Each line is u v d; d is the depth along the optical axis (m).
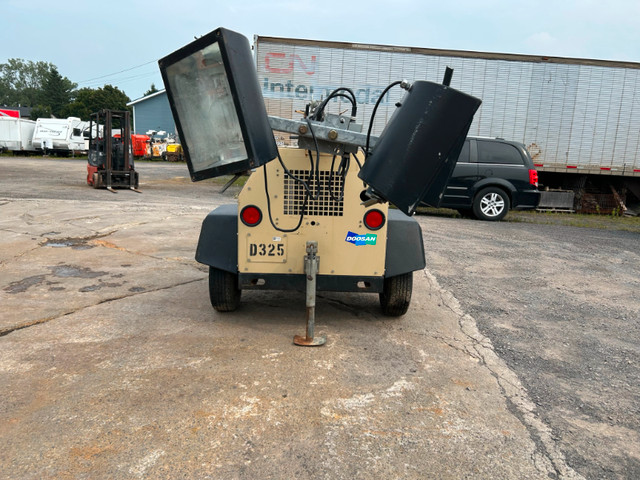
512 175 10.89
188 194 13.99
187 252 6.40
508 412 2.72
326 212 3.60
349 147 3.21
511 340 3.82
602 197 13.85
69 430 2.38
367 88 12.37
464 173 10.85
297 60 12.24
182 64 2.72
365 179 2.73
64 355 3.21
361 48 12.22
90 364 3.09
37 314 3.98
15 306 4.16
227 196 13.77
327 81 12.34
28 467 2.12
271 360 3.22
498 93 12.59
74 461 2.16
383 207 3.60
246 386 2.87
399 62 12.33
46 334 3.56
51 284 4.86
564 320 4.38
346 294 4.88
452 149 2.64
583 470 2.25
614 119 12.86
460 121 2.60
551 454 2.35
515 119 12.71
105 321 3.86
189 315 4.06
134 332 3.64
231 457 2.23
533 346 3.72
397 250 3.72
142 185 16.52
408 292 3.91
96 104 80.44
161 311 4.14
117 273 5.32
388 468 2.20
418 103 2.63
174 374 2.98
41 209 9.59
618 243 8.66
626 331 4.16
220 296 3.92
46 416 2.50
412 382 3.02
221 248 3.73
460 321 4.19
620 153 13.00
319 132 3.07
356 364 3.23
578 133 12.87
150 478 2.08
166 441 2.33
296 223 3.60
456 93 2.58
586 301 5.00
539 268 6.36
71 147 33.56
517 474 2.20
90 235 7.29
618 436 2.54
